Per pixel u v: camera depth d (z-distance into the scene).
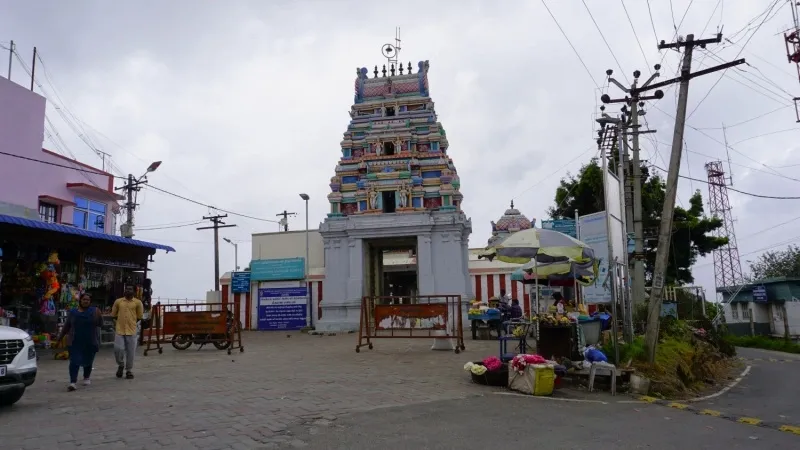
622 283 14.45
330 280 28.09
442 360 14.07
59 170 22.17
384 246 30.31
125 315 11.20
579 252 12.31
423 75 31.19
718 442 6.94
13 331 8.53
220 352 16.80
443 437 6.67
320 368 12.62
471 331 22.86
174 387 9.99
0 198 19.59
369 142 29.78
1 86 19.86
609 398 9.95
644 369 11.12
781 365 18.86
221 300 32.12
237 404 8.40
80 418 7.46
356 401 8.70
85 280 18.70
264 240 34.88
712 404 10.52
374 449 6.11
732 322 40.22
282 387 9.97
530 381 9.80
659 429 7.53
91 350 9.96
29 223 14.96
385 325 16.34
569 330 11.70
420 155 29.48
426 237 27.34
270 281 31.86
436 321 16.06
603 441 6.70
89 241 17.97
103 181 24.72
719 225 31.83
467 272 28.09
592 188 32.25
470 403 8.84
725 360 18.73
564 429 7.28
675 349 13.25
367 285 28.45
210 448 6.07
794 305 36.16
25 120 20.80
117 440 6.36
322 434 6.69
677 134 12.29
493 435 6.84
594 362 10.73
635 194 19.72
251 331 30.67
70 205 22.34
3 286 15.99
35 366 8.63
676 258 31.77
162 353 16.44
